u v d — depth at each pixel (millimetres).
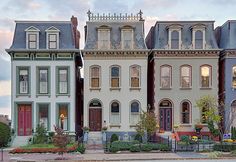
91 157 33219
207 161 30359
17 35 48031
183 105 48031
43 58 47281
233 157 32531
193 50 47812
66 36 48219
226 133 46719
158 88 47844
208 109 45969
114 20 49000
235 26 48969
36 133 44469
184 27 49125
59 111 47125
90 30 48719
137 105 47781
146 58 47938
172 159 31594
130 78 47844
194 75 48031
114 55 47781
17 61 47125
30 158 33031
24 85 47188
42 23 48406
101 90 47656
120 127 47375
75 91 48156
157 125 44562
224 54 48125
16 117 46688
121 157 32938
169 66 48000
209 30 49000
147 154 35344
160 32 49000
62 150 33688
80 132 50188
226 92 47656
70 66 47281
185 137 42062
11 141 45406
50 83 47125
